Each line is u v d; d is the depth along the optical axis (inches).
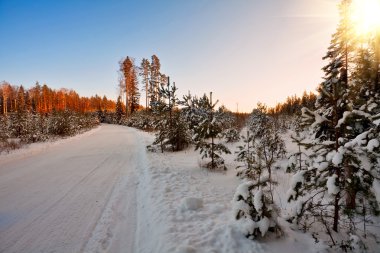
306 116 157.6
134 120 1585.9
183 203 200.2
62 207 212.1
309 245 144.1
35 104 2770.7
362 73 248.7
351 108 143.6
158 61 1861.5
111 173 335.6
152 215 187.8
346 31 283.6
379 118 143.5
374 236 151.0
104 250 145.5
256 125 667.4
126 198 233.1
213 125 349.1
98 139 836.0
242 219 160.1
